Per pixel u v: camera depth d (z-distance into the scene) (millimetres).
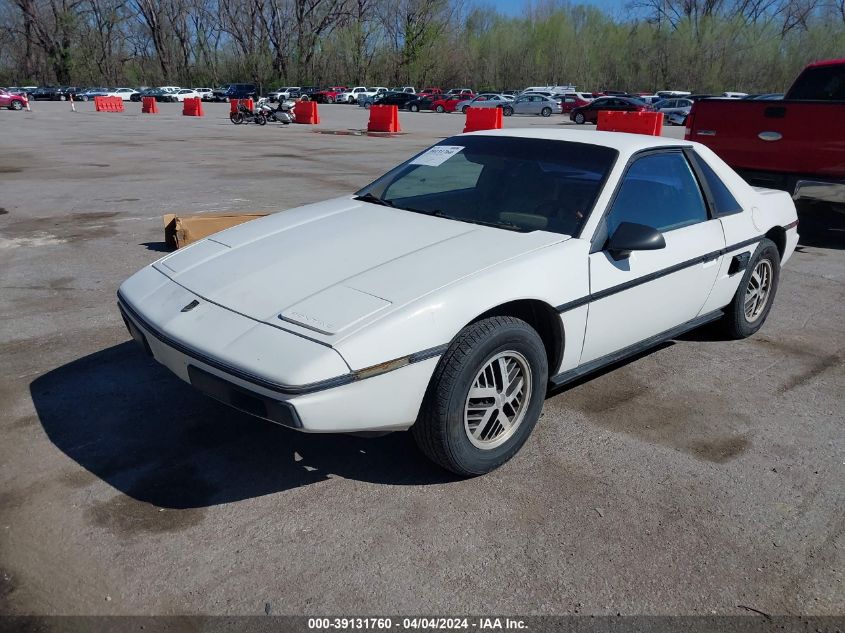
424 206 3838
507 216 3561
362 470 3125
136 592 2367
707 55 69375
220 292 2996
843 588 2484
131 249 7059
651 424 3617
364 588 2412
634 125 16281
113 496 2889
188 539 2635
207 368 2691
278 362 2518
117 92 66125
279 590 2393
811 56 65188
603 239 3398
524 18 86188
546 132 4168
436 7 77938
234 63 85938
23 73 87375
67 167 14039
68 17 80312
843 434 3572
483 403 2971
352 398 2559
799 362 4488
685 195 4070
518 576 2490
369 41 79562
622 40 77750
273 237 3518
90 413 3582
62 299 5438
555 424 3592
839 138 6555
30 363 4195
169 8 84750
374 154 17094
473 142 4195
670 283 3785
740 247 4328
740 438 3500
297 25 78500
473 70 81625
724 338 4863
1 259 6629
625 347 3771
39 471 3055
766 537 2744
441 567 2521
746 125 7223
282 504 2863
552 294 3115
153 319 2986
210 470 3094
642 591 2439
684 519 2840
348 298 2783
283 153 17266
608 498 2963
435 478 3076
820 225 7395
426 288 2818
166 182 11914
